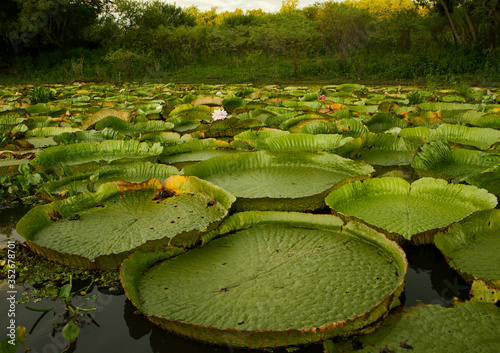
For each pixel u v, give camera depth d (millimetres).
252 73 16188
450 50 14656
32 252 2295
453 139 4191
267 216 2391
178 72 18328
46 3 16969
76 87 11938
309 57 16703
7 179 3297
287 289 1775
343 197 2711
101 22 20125
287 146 3938
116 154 3949
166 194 2867
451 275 2031
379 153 3906
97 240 2248
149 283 1867
